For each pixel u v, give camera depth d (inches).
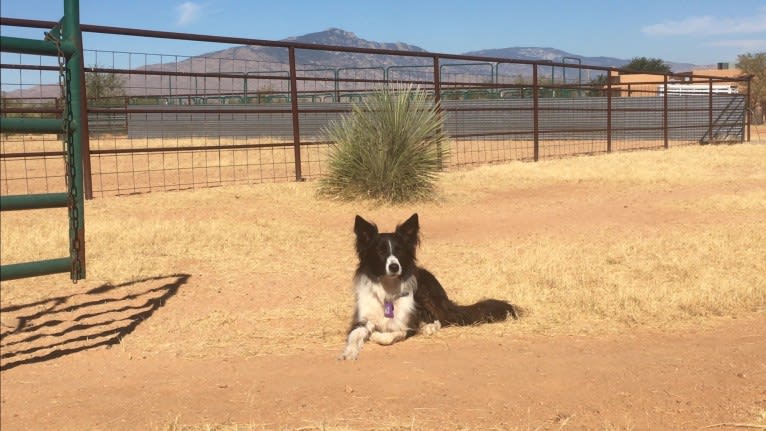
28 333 225.3
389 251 220.4
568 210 469.4
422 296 233.3
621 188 575.5
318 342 219.1
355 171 488.4
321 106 1179.9
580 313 248.2
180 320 240.2
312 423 157.8
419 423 158.1
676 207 475.2
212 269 308.2
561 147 1076.5
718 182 606.9
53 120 203.8
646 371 191.9
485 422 159.0
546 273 300.5
